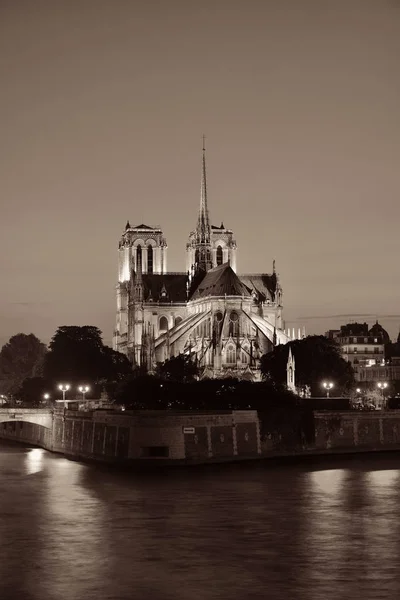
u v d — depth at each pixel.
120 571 121.81
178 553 130.00
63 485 187.62
